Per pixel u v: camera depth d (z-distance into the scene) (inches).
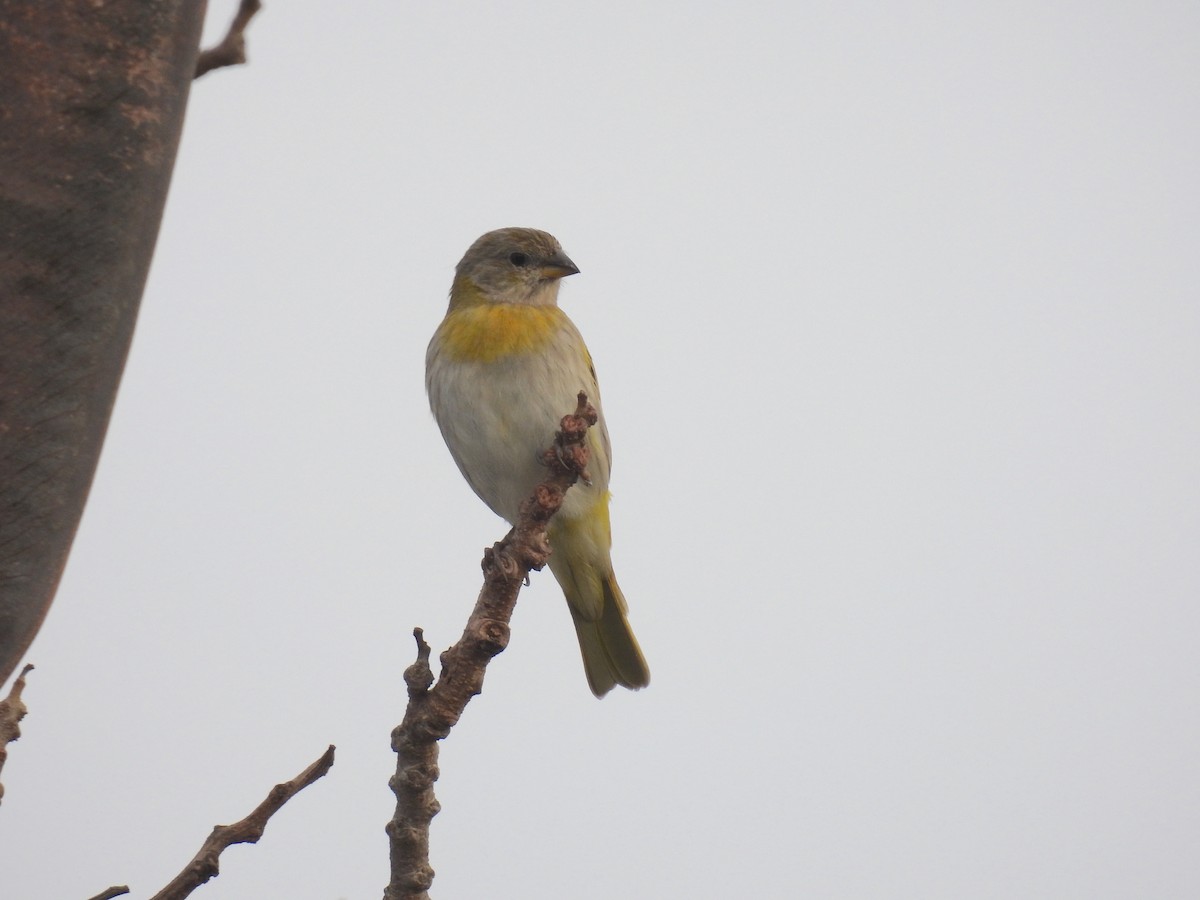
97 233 142.7
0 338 140.8
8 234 139.2
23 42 138.1
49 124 139.3
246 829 188.2
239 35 204.1
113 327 147.6
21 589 149.1
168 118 147.9
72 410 146.0
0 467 143.6
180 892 184.1
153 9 143.2
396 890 212.4
